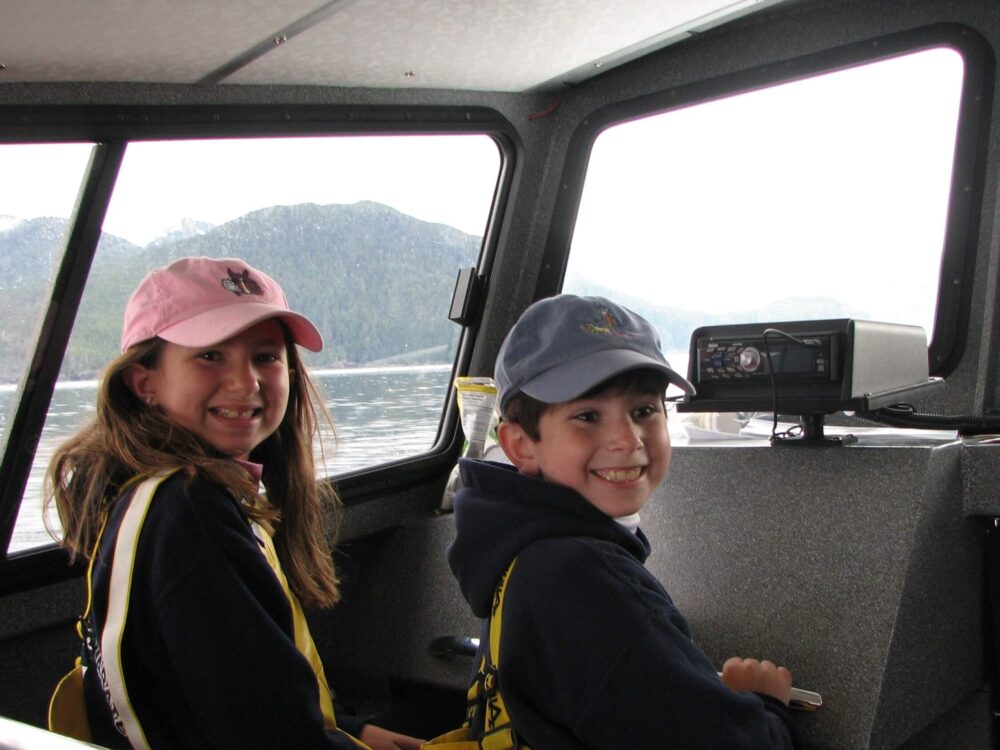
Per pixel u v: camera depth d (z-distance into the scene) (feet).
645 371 4.26
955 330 7.70
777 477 5.53
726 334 5.74
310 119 7.66
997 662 5.84
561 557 3.94
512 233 9.86
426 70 8.02
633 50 8.88
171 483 4.23
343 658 8.20
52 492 4.88
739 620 5.37
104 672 4.02
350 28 6.55
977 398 7.55
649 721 3.68
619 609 3.80
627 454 4.16
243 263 4.94
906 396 5.87
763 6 8.25
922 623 5.10
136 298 4.74
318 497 5.60
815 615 5.10
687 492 5.86
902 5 7.86
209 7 5.52
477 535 4.29
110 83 6.40
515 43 7.88
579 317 4.28
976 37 7.51
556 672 3.84
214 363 4.64
